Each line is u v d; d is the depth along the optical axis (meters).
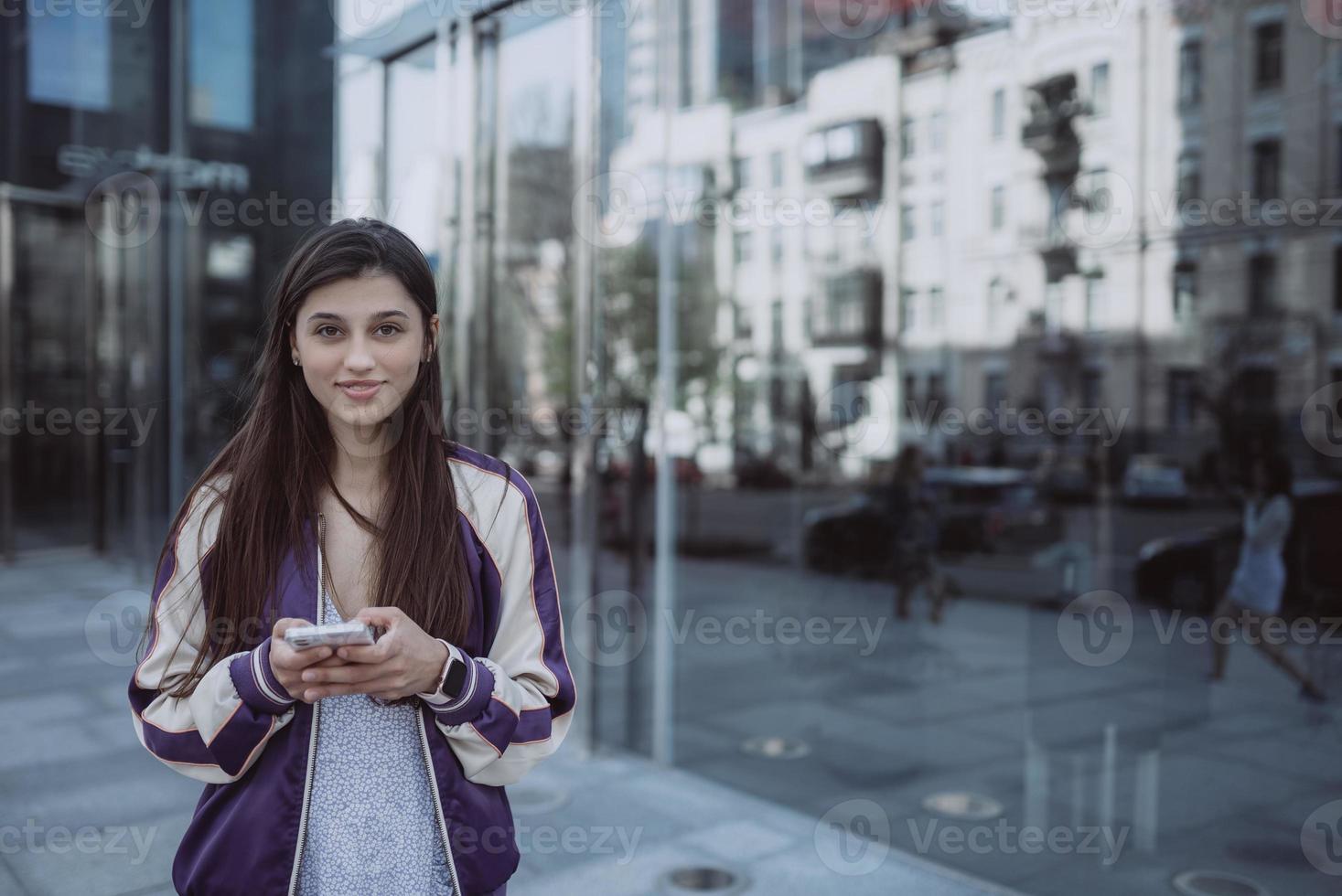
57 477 7.37
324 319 0.97
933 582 7.33
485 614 1.11
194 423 6.42
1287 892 2.63
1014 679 4.91
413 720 1.04
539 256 6.37
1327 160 8.78
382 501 1.07
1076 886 2.66
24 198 6.61
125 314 7.00
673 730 4.02
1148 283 10.73
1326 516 4.63
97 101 5.94
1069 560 8.03
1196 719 4.01
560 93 4.47
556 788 3.43
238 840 0.99
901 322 11.40
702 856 2.86
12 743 3.66
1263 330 10.60
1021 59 8.95
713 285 10.99
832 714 4.34
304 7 4.77
